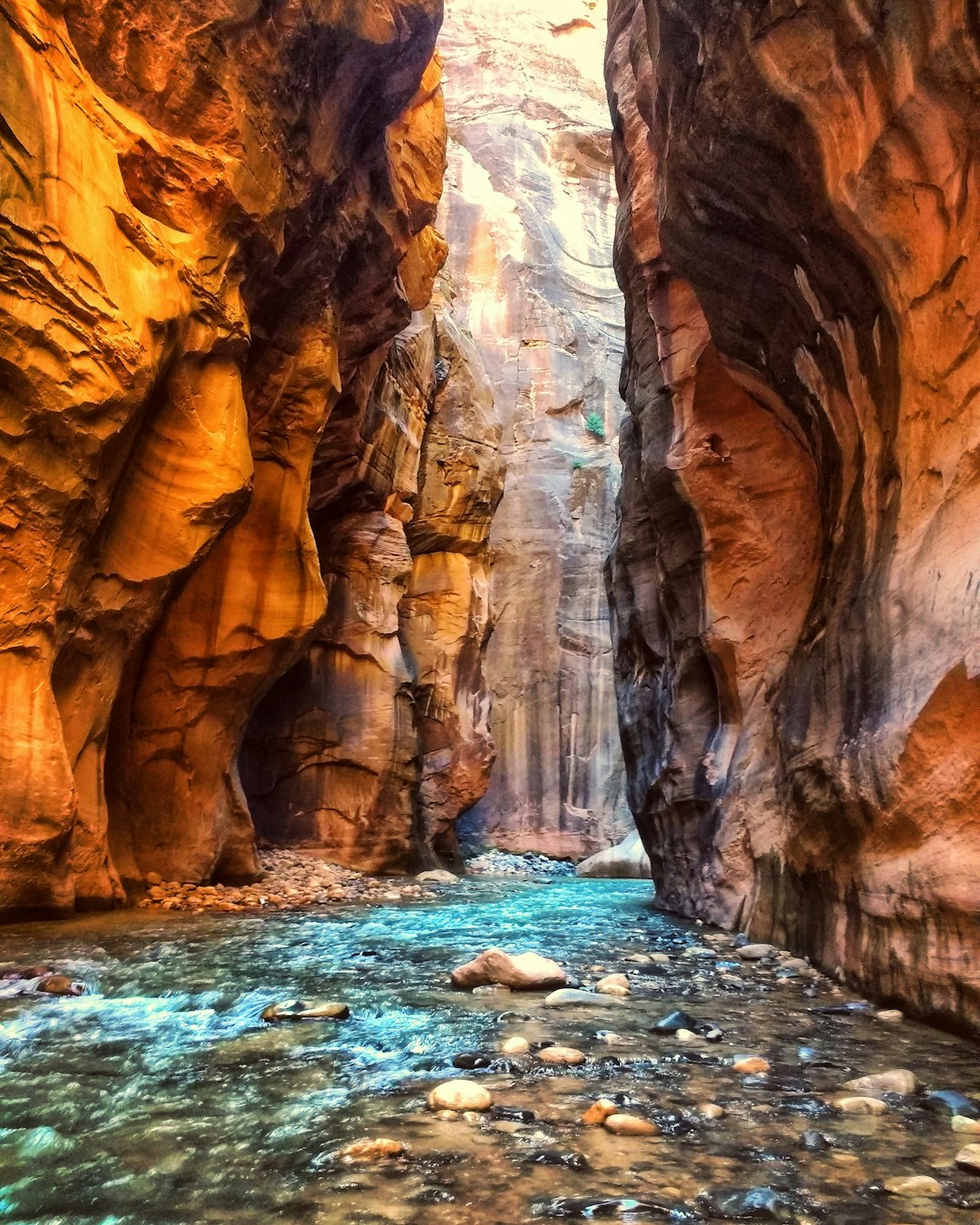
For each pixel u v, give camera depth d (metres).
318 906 10.31
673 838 10.19
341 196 11.71
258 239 9.85
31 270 6.80
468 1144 2.65
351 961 6.07
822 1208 2.24
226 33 8.89
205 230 9.05
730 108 6.02
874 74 4.98
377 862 15.29
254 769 15.36
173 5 8.47
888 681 4.99
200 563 9.48
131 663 10.26
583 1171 2.46
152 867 10.34
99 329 7.37
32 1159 2.52
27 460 6.96
